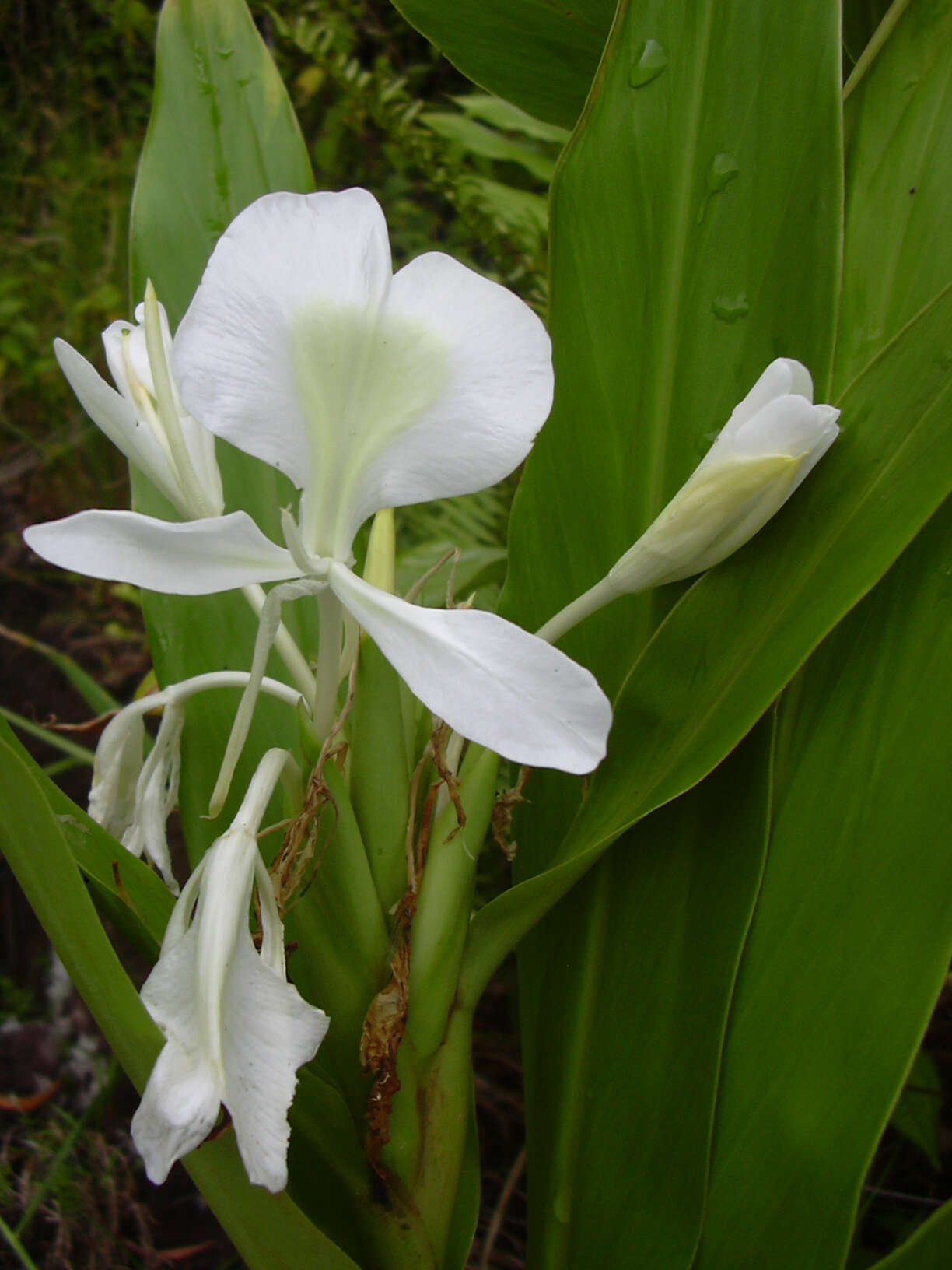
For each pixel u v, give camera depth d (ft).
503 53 0.90
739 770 0.64
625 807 0.63
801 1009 0.62
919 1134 0.96
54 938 0.52
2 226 2.22
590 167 0.69
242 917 0.50
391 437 0.50
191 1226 1.13
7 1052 1.26
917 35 0.67
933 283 0.66
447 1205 0.65
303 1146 0.65
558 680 0.45
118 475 1.97
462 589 1.14
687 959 0.66
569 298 0.71
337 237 0.49
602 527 0.72
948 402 0.57
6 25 2.31
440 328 0.49
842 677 0.64
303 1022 0.49
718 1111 0.64
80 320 2.08
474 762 0.61
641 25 0.66
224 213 0.84
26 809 0.48
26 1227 1.10
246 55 0.84
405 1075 0.61
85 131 2.31
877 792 0.61
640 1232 0.66
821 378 0.63
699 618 0.63
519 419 0.49
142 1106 0.47
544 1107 0.73
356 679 0.58
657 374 0.69
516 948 0.78
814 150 0.62
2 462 2.02
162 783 0.69
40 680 1.69
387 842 0.60
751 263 0.65
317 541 0.52
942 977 0.57
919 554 0.62
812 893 0.63
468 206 1.39
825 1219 0.59
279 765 0.55
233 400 0.48
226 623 0.83
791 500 0.61
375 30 2.03
